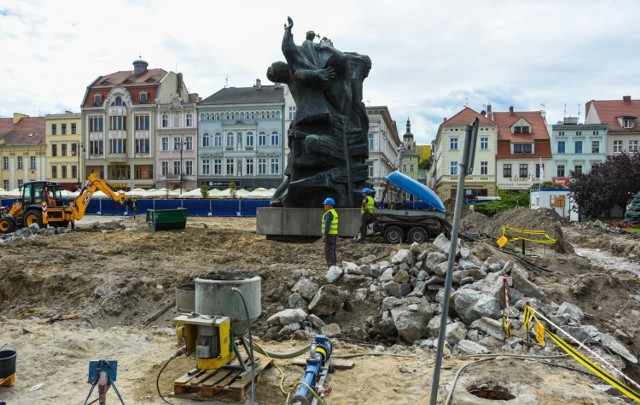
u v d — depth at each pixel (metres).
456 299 9.15
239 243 19.39
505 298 9.43
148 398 6.00
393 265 11.03
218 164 65.94
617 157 45.66
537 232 18.64
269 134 64.25
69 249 18.66
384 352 8.03
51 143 73.88
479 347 7.93
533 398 6.00
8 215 27.11
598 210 45.38
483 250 13.39
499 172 63.50
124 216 46.12
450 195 65.12
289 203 18.92
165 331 9.42
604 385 6.64
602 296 10.63
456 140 65.00
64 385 6.48
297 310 9.55
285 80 19.47
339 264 14.21
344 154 18.88
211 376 6.09
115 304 11.16
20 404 5.91
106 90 70.25
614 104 67.38
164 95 68.56
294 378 6.61
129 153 68.56
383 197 18.06
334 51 18.94
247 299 5.90
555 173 63.50
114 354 7.74
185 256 16.66
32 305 11.98
